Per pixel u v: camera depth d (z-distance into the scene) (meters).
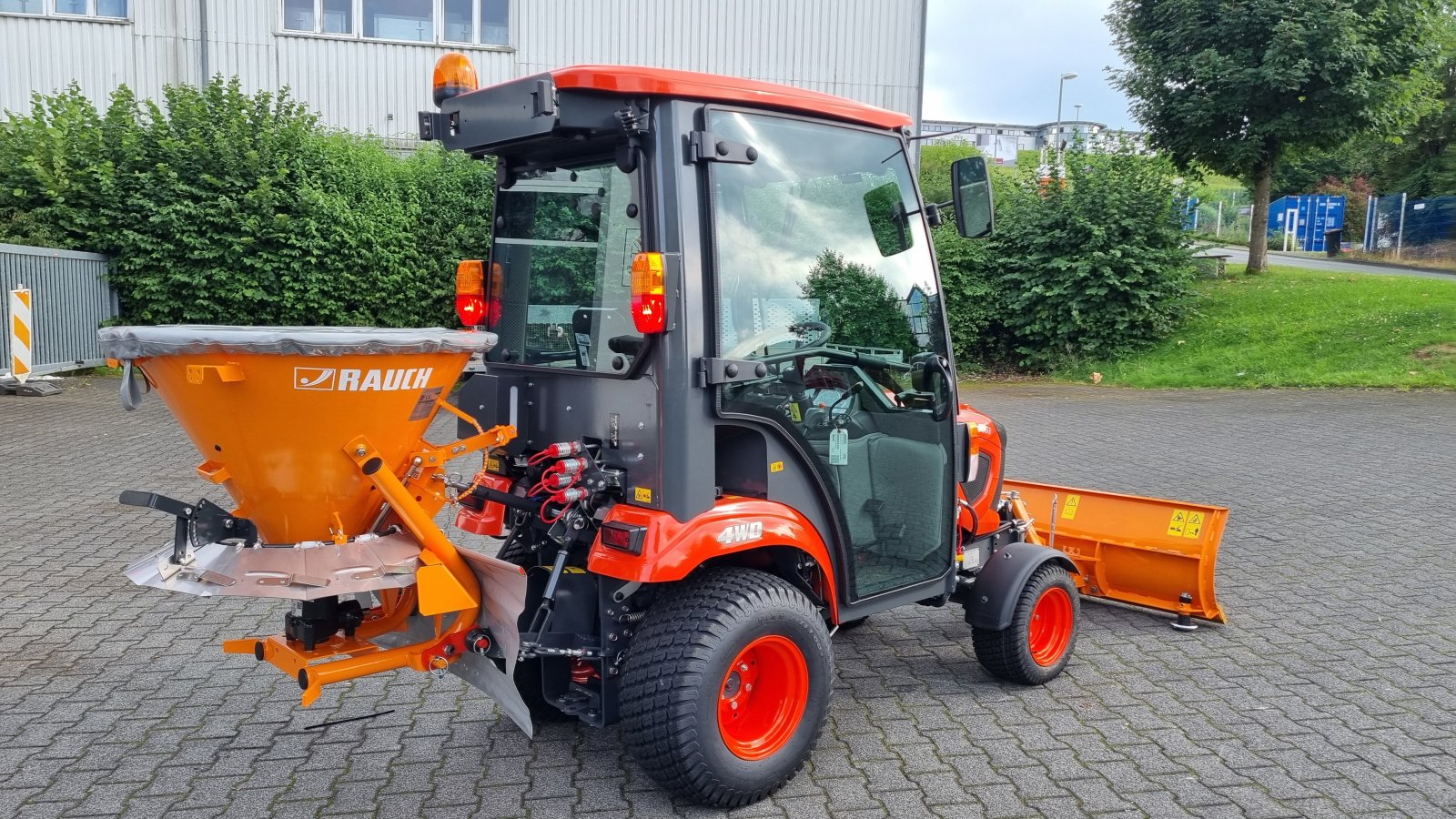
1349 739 4.13
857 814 3.51
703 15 18.53
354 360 3.00
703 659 3.31
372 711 4.38
